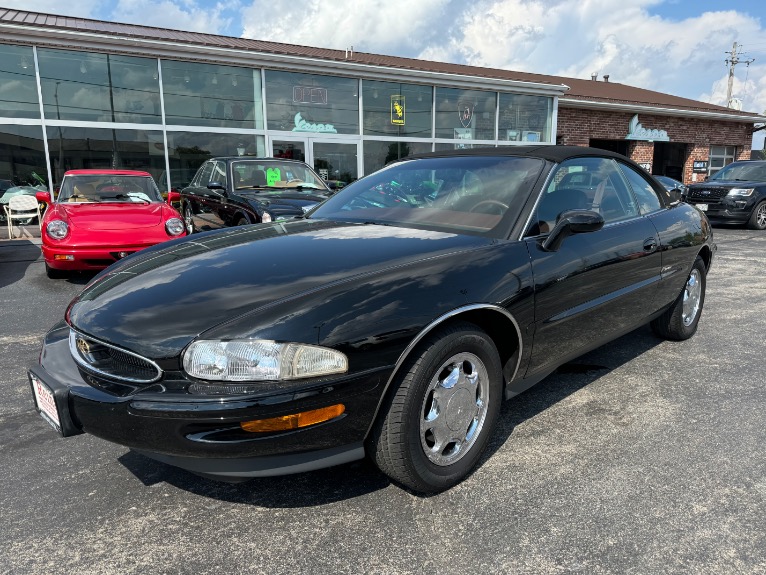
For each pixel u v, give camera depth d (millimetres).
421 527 2082
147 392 1879
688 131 21125
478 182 2996
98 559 1922
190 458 1880
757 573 1824
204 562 1905
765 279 6812
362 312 1985
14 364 3844
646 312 3564
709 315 5078
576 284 2771
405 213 3020
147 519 2150
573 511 2160
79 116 10961
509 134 16438
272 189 7535
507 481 2377
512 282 2412
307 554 1941
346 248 2492
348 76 13438
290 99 12906
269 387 1824
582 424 2904
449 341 2150
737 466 2479
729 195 12344
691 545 1963
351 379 1923
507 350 2545
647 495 2262
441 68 18641
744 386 3400
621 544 1972
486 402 2408
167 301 2090
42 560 1916
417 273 2203
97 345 2086
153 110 11562
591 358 3926
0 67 10195
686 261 3879
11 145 10531
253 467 1916
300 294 2018
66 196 7172
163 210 6859
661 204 3857
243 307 1970
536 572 1840
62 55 10594
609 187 3350
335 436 1951
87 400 1952
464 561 1896
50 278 6820
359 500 2260
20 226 10867
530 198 2736
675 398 3223
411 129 14742
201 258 2516
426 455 2186
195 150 12117
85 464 2561
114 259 6129
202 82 11914
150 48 11039
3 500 2271
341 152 13820
